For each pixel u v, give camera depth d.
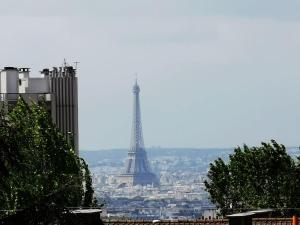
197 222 75.81
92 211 66.56
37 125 118.50
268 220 72.81
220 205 152.25
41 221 58.09
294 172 151.25
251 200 150.25
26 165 63.09
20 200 91.12
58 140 119.19
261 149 152.38
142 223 77.50
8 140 57.59
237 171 152.38
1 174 56.75
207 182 153.62
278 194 150.50
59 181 111.44
